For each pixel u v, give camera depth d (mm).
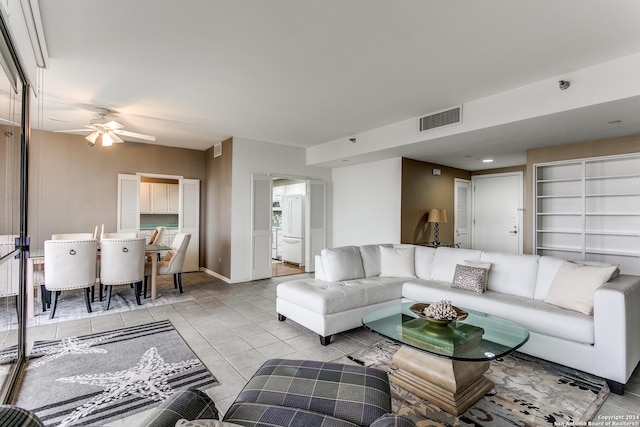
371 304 3516
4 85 2182
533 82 3328
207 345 3037
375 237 6223
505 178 6891
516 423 1922
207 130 5293
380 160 6109
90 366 2600
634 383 2383
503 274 3465
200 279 6055
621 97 2793
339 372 1538
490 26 2355
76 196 5590
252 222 5945
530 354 2744
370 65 2973
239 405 1326
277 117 4562
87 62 2910
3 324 2361
